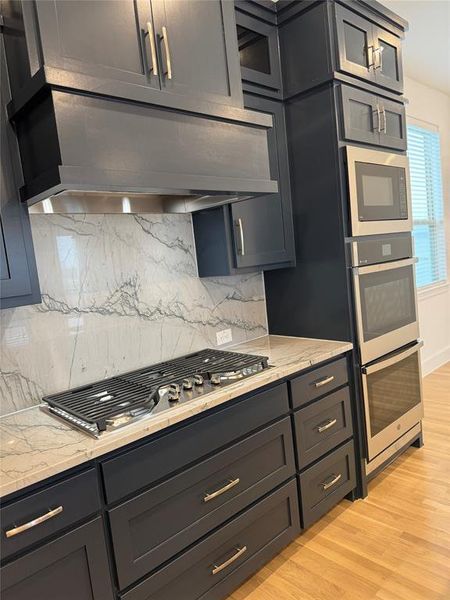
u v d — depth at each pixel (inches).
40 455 48.1
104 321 74.2
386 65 95.9
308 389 77.6
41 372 66.9
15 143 55.9
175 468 57.3
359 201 86.6
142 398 61.7
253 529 68.9
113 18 55.1
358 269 86.7
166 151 58.4
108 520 50.7
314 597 66.6
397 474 98.6
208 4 66.1
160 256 82.3
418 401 107.6
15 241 55.2
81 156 50.3
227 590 64.7
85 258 71.7
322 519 85.4
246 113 68.1
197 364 77.6
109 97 52.7
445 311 176.4
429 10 107.3
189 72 63.0
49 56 49.8
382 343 94.1
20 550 43.9
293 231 93.4
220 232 81.8
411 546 75.4
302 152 89.4
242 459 66.4
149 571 54.9
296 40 86.4
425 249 163.0
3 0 53.2
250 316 100.3
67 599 47.4
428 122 161.9
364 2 86.4
